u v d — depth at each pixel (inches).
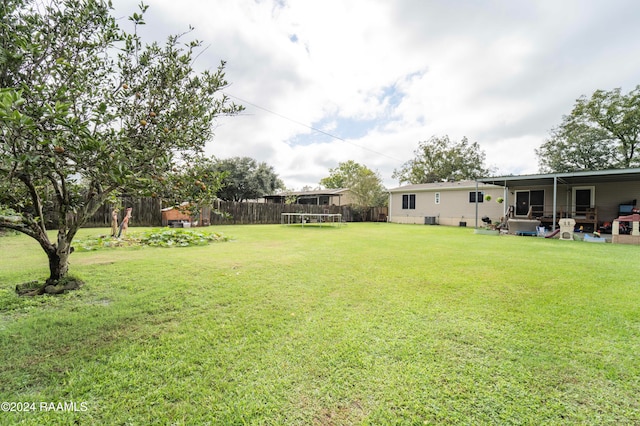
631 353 75.3
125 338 82.5
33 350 75.0
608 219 462.0
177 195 107.7
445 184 701.9
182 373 66.2
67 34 94.2
